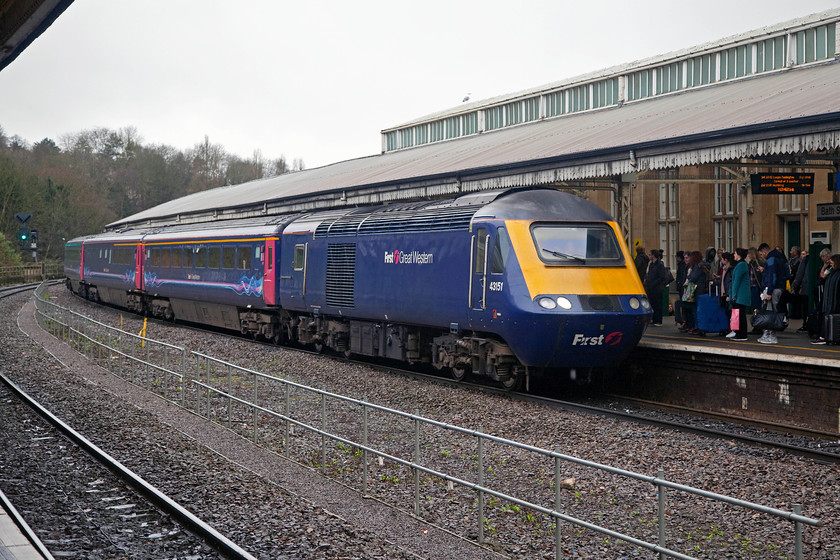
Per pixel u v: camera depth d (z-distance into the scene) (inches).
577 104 1301.7
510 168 814.5
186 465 476.7
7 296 1934.1
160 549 343.6
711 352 606.2
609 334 634.8
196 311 1278.3
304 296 952.3
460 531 361.1
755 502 378.3
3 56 480.4
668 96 1122.7
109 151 4461.1
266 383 638.5
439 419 584.1
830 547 312.3
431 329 786.8
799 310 872.3
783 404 558.6
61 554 331.6
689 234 1315.2
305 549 335.0
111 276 1627.7
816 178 1089.4
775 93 766.5
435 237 729.6
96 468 472.4
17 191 2950.3
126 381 805.9
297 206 1231.5
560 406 624.1
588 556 317.4
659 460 454.6
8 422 594.9
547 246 645.9
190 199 2287.2
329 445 496.1
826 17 932.0
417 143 1759.4
